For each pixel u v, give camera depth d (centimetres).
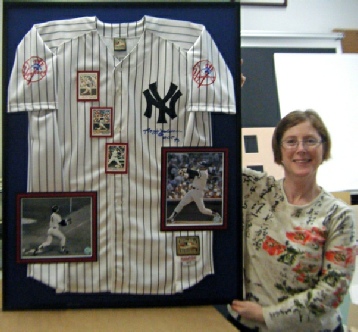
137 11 120
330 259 118
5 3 117
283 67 229
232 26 121
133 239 119
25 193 117
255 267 126
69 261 119
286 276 121
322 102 230
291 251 120
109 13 120
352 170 228
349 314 186
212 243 122
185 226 120
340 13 243
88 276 119
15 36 117
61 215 118
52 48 117
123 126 118
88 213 118
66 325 110
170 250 120
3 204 117
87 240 119
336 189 226
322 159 128
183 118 119
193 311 119
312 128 124
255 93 225
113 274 119
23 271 118
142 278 119
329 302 115
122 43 119
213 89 119
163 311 119
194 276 121
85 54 118
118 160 118
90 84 118
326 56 233
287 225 123
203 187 120
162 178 119
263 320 116
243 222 130
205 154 120
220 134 121
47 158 117
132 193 119
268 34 229
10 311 118
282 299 122
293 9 238
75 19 118
